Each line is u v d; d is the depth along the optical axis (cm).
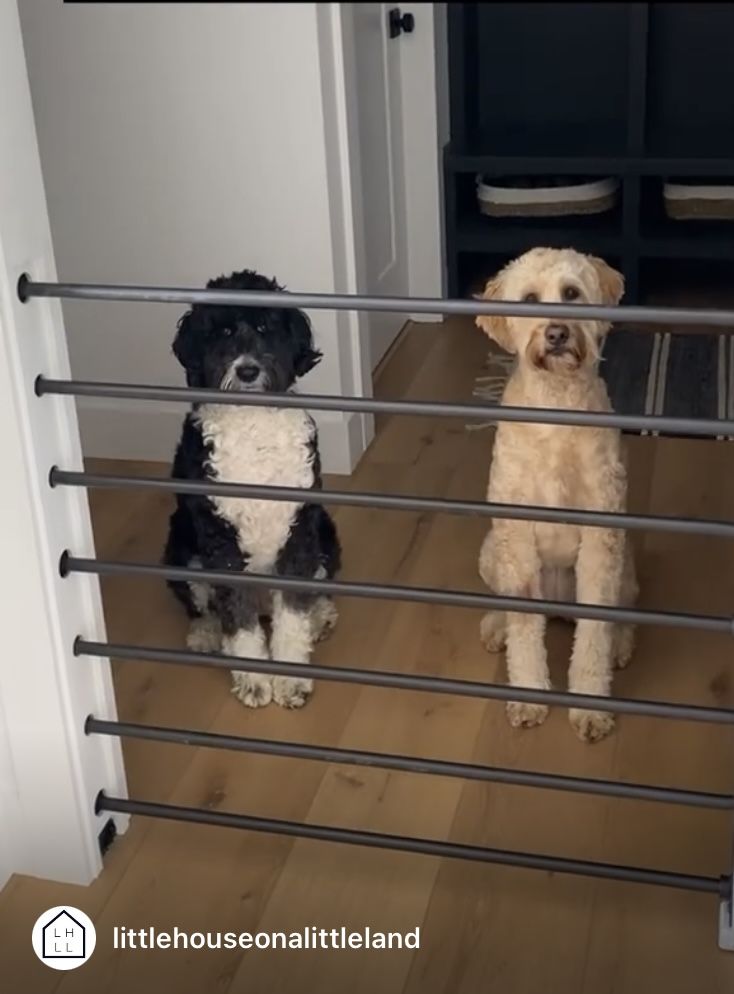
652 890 181
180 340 211
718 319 134
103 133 282
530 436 202
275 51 267
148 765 211
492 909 179
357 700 226
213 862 190
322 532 228
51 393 162
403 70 375
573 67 416
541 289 196
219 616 226
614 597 210
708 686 225
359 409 151
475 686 168
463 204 407
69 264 297
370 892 183
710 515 277
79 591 176
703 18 402
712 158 374
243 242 287
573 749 211
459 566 263
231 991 169
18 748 179
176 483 162
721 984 166
